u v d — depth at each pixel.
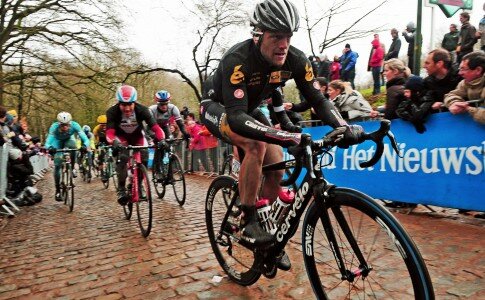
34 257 3.07
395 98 3.68
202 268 2.54
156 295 2.17
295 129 2.21
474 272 2.17
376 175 3.93
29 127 22.34
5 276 2.67
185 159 8.95
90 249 3.19
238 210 2.18
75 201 5.95
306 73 1.90
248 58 1.78
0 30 12.29
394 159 3.73
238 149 2.11
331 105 1.84
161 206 4.95
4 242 3.63
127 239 3.42
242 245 2.06
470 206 3.12
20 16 12.24
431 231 3.02
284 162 1.81
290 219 1.70
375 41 8.34
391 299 1.58
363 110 4.20
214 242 2.46
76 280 2.50
